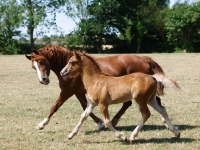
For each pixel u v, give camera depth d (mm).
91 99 7742
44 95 14227
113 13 52500
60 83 8828
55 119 10078
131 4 53688
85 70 7754
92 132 8766
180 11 53875
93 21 52312
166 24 54688
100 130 8961
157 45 55781
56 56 8922
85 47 54281
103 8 51344
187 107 11609
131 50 55094
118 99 7598
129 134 8547
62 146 7535
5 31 53219
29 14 53656
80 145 7602
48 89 15797
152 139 8000
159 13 60938
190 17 52625
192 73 21188
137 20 54594
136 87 7465
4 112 11023
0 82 18234
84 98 9195
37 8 54438
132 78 7566
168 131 8734
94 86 7672
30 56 8914
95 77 7723
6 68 26250
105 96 7578
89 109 7898
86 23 52188
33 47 54062
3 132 8711
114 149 7277
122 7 52844
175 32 54562
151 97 7855
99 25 51719
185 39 54375
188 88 15484
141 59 9398
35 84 17438
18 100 13148
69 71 7824
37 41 57875
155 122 9742
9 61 33531
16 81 18625
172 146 7414
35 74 21938
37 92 14984
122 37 56500
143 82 7484
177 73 21250
